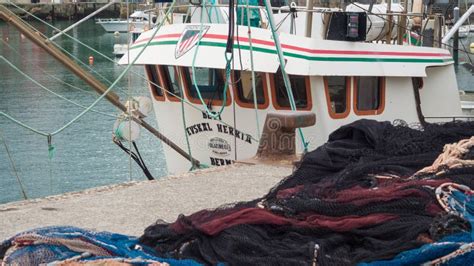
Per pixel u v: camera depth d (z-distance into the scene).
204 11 13.52
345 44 11.96
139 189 7.48
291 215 5.04
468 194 5.23
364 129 7.12
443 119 13.48
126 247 4.65
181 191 7.42
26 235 4.58
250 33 11.24
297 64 11.57
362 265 4.32
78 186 16.64
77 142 19.91
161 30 12.93
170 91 12.94
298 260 4.33
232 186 7.68
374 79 12.45
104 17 67.38
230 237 4.58
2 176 16.98
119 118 12.01
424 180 5.47
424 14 13.72
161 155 18.61
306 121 9.12
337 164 6.61
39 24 63.25
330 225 4.77
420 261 4.32
